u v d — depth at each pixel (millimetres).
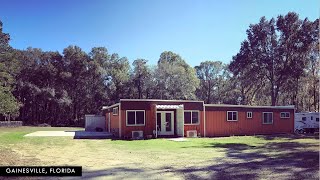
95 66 62312
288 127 34031
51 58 63125
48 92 58562
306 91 57594
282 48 53938
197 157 13984
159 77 61000
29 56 61406
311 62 54500
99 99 62344
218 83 74125
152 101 27062
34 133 30531
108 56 66062
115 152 15969
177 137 27141
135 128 26297
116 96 62438
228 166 11180
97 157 13922
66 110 63188
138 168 10836
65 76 60938
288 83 55000
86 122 37969
